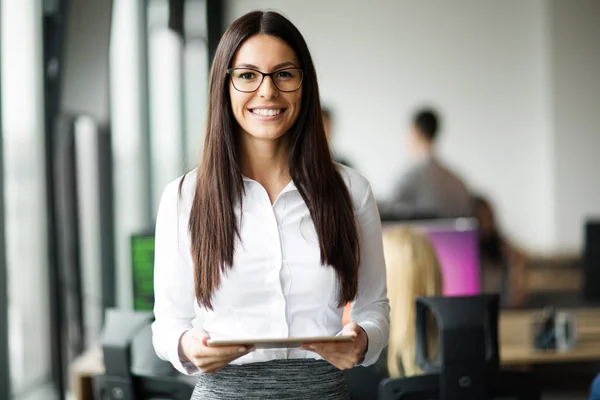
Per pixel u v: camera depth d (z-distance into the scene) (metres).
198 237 2.08
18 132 4.48
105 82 4.83
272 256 2.07
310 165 2.11
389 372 3.44
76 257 5.04
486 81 10.42
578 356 4.50
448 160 10.47
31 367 4.76
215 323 2.10
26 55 4.61
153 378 3.09
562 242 10.20
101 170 5.83
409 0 10.38
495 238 7.59
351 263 2.10
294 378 2.07
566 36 10.14
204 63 8.32
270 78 2.04
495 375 2.98
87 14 4.61
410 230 3.48
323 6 10.36
